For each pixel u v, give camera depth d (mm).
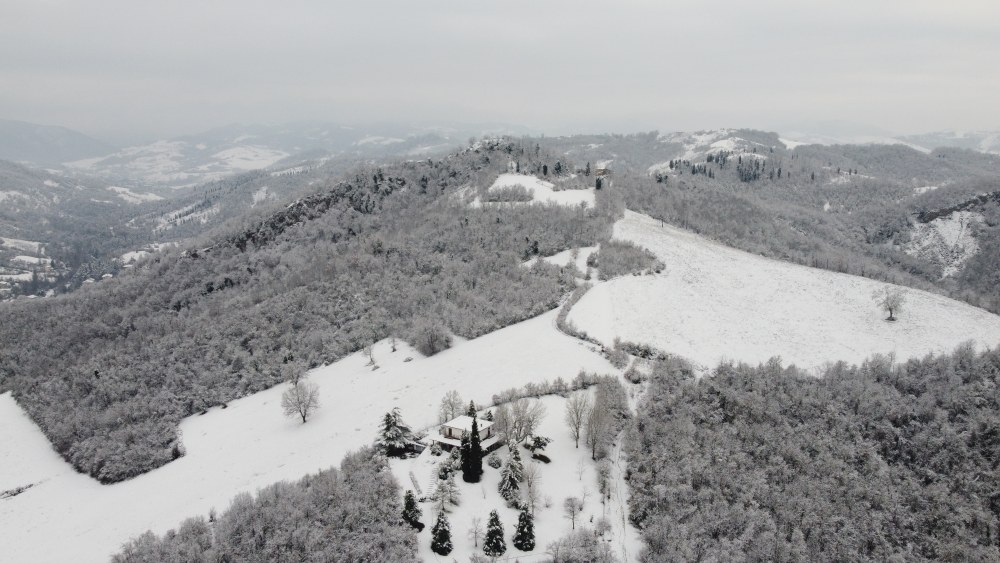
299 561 66750
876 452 90625
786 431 91000
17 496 107688
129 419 126625
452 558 65500
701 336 124438
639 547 67562
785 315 137125
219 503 86875
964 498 82812
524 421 85875
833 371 108375
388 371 126562
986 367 107562
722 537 69000
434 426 93812
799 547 69500
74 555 83750
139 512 93062
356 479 77938
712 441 86750
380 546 67312
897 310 136375
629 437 85500
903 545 76188
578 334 124125
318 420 111562
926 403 98312
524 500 73125
